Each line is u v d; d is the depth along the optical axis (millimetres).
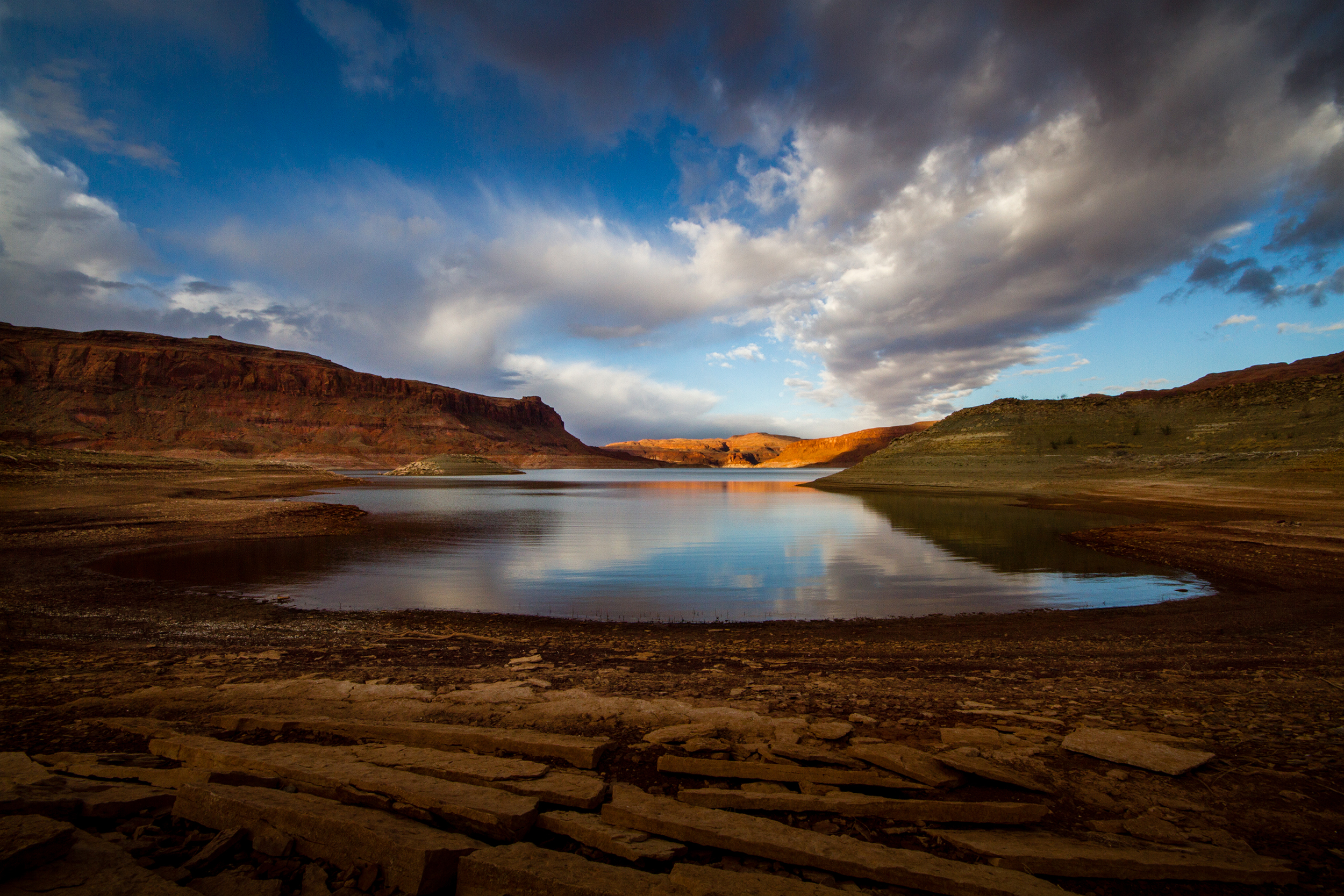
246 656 9242
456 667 8859
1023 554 22984
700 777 4562
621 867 3379
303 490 61938
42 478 41562
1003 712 6156
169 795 4098
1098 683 7641
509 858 3312
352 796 3930
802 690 7305
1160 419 64750
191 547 22938
